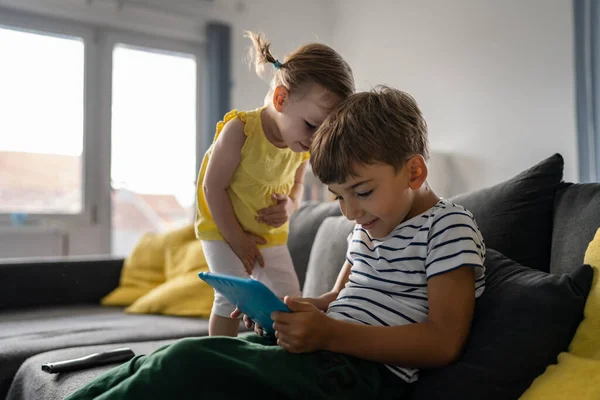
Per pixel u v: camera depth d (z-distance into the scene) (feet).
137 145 12.17
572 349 2.67
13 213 10.83
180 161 12.69
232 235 4.44
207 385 2.38
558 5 8.77
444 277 2.76
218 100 12.31
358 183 2.88
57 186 11.39
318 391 2.48
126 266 7.74
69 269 7.43
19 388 4.32
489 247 3.86
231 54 12.77
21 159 11.06
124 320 6.16
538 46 9.09
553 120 8.86
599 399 2.20
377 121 2.90
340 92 3.99
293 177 5.05
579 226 3.42
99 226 11.71
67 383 3.69
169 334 5.44
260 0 13.19
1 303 6.91
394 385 2.80
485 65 10.04
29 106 11.10
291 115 4.08
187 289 6.59
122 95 12.00
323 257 5.28
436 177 10.48
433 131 11.17
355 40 13.43
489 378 2.60
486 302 2.98
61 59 11.36
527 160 9.29
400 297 2.95
